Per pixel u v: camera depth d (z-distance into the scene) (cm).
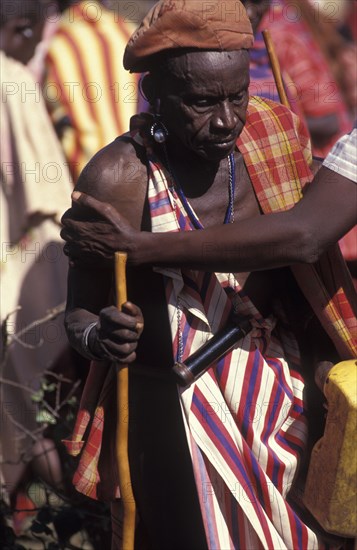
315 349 640
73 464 842
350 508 582
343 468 575
